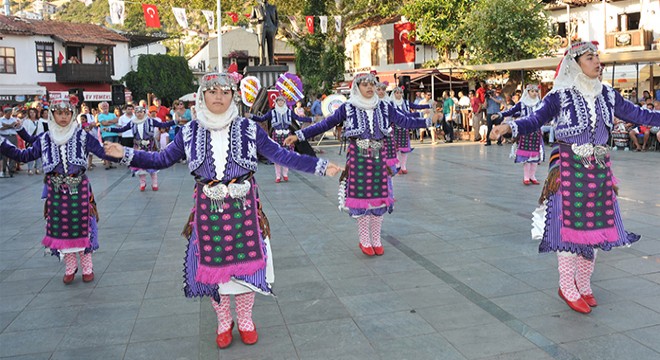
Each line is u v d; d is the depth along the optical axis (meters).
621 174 10.99
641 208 7.63
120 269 5.55
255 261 3.59
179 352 3.65
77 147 4.98
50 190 4.98
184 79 36.00
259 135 3.67
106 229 7.38
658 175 10.78
